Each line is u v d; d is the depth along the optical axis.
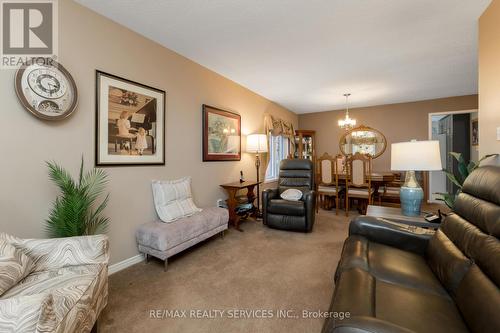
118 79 2.19
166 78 2.67
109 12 2.04
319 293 1.79
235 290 1.84
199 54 2.86
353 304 0.93
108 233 2.12
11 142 1.58
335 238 3.00
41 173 1.71
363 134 5.67
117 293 1.80
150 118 2.48
